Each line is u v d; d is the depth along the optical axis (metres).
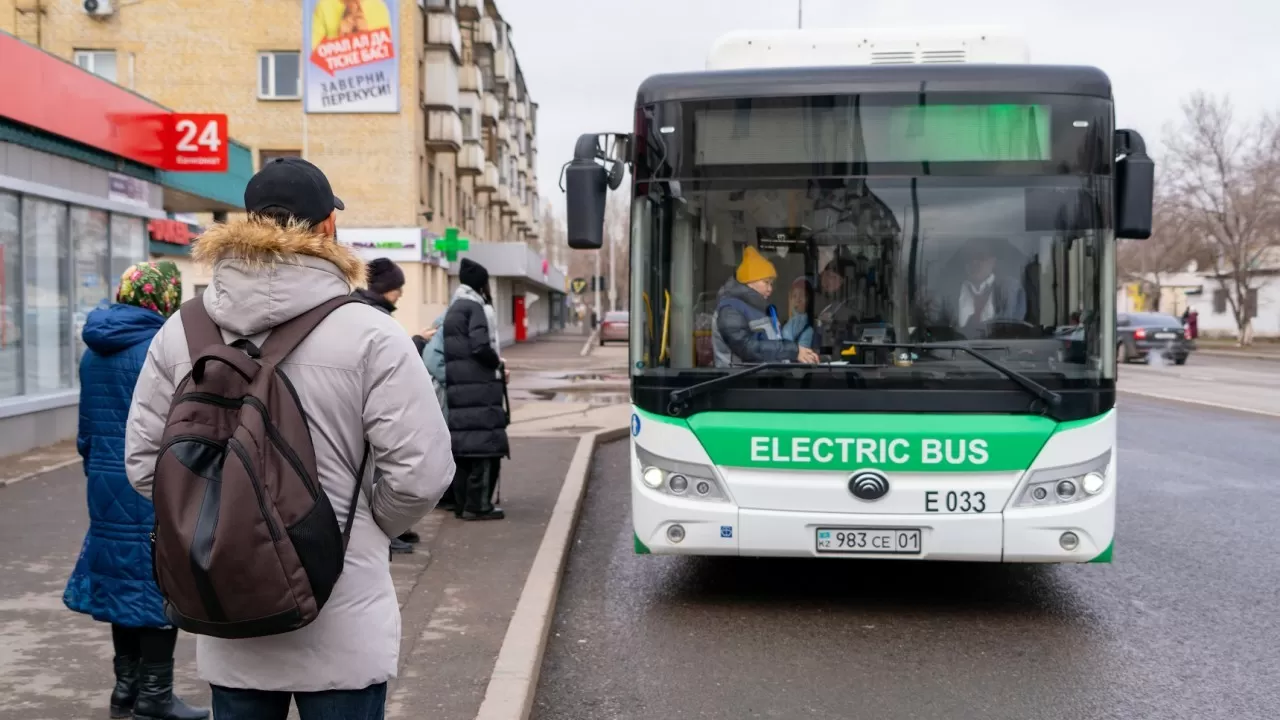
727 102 6.38
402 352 2.68
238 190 21.03
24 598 6.18
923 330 6.20
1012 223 6.24
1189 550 8.30
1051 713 4.91
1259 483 11.57
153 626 4.29
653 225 6.39
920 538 6.07
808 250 6.29
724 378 6.22
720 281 6.32
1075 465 6.06
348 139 36.75
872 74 6.34
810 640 6.03
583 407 19.67
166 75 36.59
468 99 47.03
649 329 6.38
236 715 2.66
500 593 6.54
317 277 2.69
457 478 9.07
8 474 10.40
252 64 36.81
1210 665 5.59
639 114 6.46
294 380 2.62
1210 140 54.31
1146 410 20.05
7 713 4.48
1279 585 7.24
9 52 11.42
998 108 6.29
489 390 8.76
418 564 7.30
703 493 6.24
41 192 12.34
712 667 5.57
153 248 26.50
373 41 36.38
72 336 13.33
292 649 2.61
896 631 6.20
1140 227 6.31
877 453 6.07
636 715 4.89
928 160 6.29
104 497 4.29
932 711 4.93
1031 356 6.14
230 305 2.64
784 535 6.15
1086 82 6.31
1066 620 6.42
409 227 36.97
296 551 2.47
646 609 6.67
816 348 6.24
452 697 4.71
